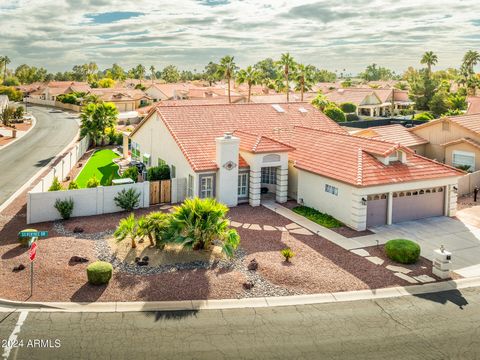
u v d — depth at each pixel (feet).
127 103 333.42
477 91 415.44
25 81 589.73
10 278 56.70
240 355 42.06
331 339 45.09
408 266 63.98
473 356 42.42
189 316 49.16
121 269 59.98
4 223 79.20
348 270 61.93
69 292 53.57
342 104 283.79
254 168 92.27
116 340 44.21
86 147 168.96
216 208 66.08
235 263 62.59
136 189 89.66
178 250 66.39
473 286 58.44
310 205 91.50
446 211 88.58
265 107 124.26
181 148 96.73
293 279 58.18
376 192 80.07
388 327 47.62
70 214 81.97
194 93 324.60
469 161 116.57
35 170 131.03
